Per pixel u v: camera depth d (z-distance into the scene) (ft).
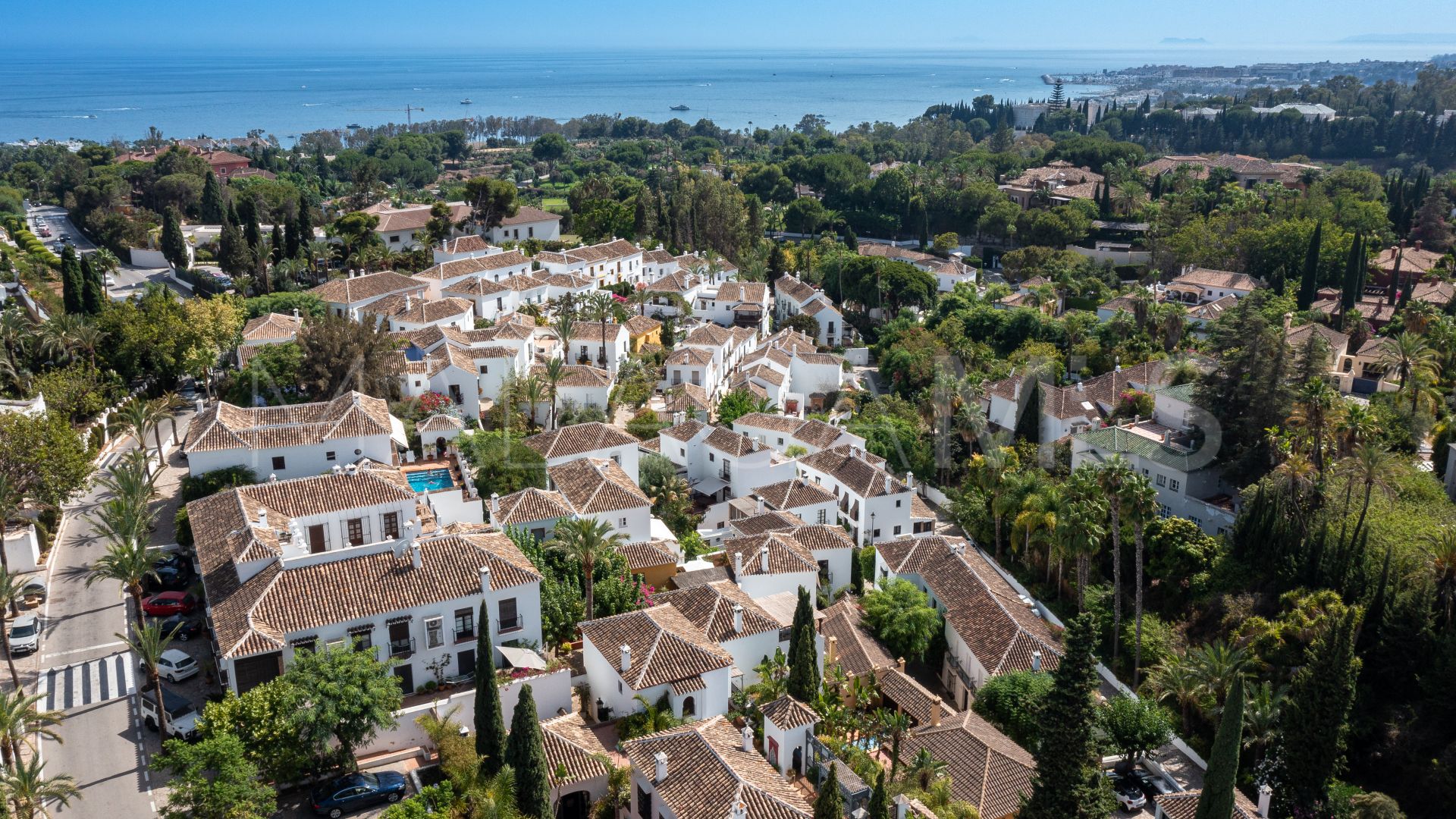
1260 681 214.90
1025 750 189.98
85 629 203.21
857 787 156.56
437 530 221.25
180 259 531.50
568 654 200.54
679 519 285.43
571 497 249.14
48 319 349.82
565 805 163.02
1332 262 510.99
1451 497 271.90
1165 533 263.90
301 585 179.73
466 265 453.58
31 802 141.28
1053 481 306.76
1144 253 640.17
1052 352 428.56
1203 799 161.79
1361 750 204.13
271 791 147.84
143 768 164.55
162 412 288.71
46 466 232.73
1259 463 288.51
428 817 145.89
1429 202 587.27
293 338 351.05
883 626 231.09
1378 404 310.65
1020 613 234.58
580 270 499.51
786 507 285.64
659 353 423.23
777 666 195.31
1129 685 239.91
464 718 174.29
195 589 212.43
